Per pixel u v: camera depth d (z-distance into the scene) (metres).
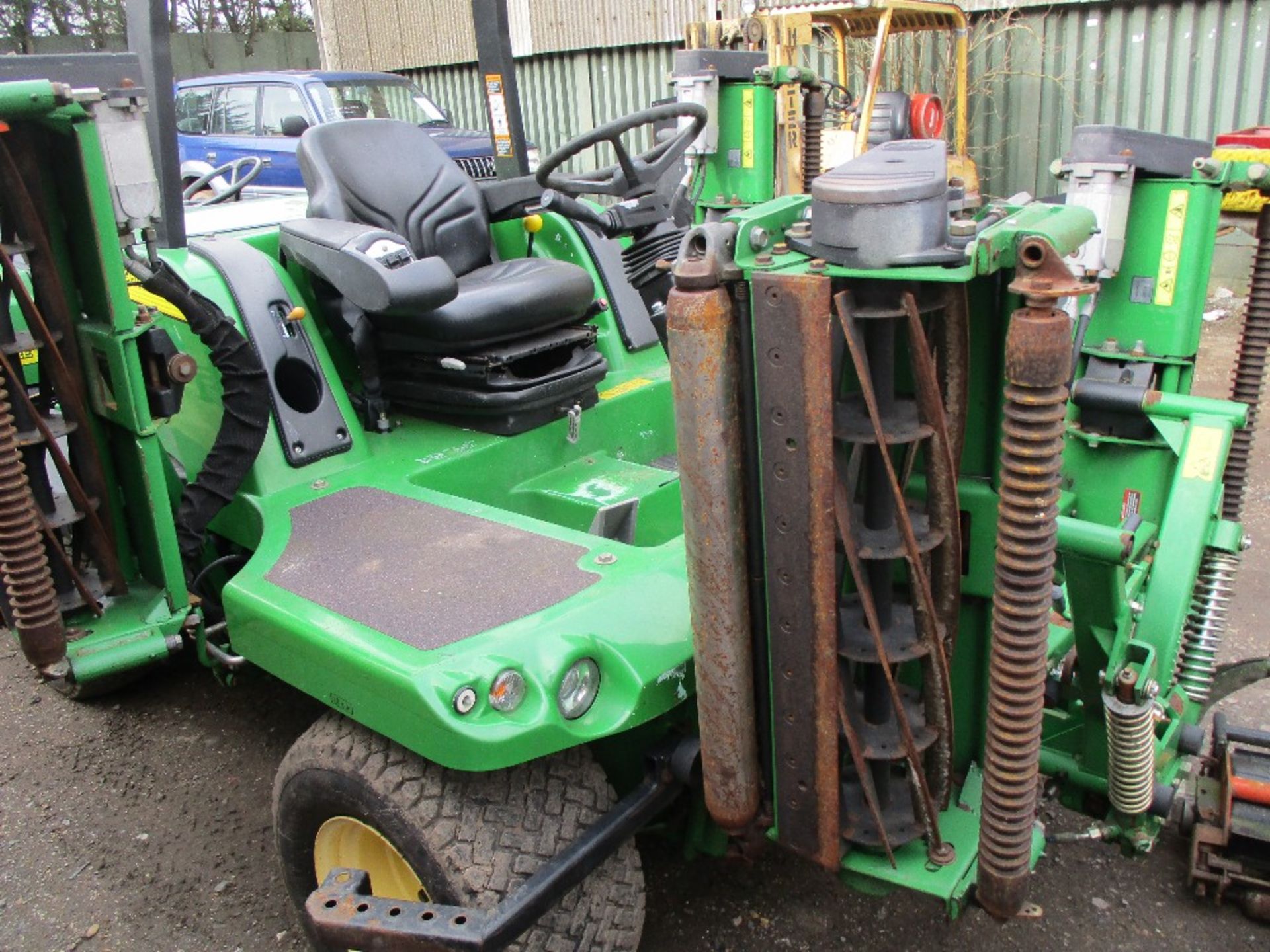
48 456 2.59
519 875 1.77
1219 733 2.41
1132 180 2.14
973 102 7.55
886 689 1.71
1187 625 2.33
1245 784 2.21
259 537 2.40
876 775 1.72
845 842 1.73
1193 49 6.78
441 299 2.53
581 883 1.84
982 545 1.75
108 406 2.24
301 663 1.92
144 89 2.16
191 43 18.25
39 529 2.09
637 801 1.86
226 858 2.57
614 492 2.69
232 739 3.05
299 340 2.61
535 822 1.80
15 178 2.09
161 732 3.09
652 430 3.13
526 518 2.28
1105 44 7.06
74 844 2.64
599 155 10.18
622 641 1.83
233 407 2.33
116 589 2.39
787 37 6.13
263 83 8.64
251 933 2.34
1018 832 1.50
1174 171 2.21
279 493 2.46
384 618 1.88
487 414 2.71
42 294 2.23
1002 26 7.24
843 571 1.76
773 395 1.49
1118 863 2.42
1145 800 1.96
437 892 1.77
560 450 2.85
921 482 1.77
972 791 1.83
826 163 6.01
